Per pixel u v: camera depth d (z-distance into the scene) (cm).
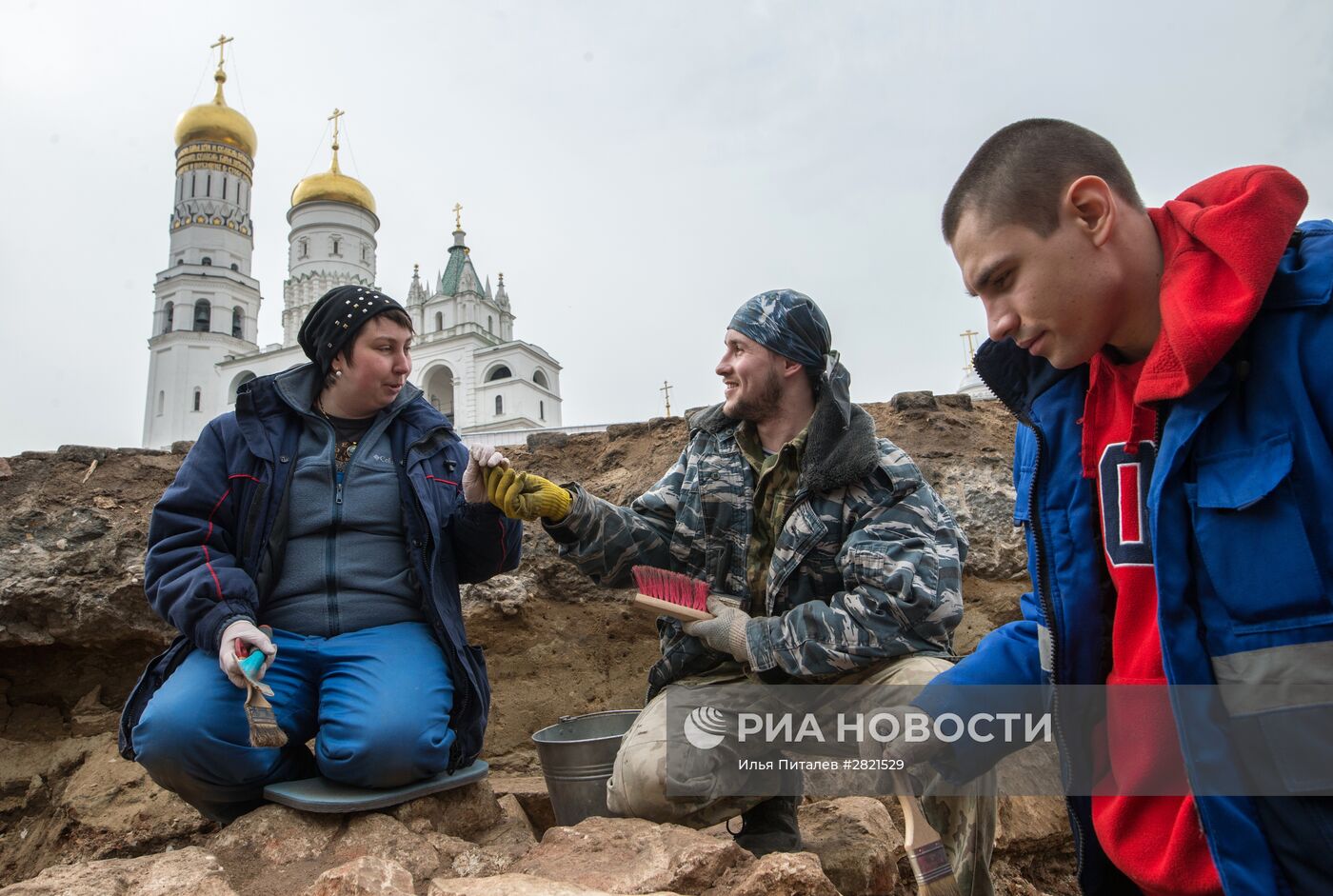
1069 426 167
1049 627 162
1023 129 145
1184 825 141
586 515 234
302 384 259
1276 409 125
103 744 380
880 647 202
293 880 198
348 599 245
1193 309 128
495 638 402
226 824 244
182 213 4941
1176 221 140
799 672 204
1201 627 132
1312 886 120
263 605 242
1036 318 143
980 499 388
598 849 192
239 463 243
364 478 253
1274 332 127
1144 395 138
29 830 366
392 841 210
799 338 229
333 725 228
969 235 145
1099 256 139
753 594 234
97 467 430
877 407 434
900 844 243
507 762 376
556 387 5041
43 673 398
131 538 399
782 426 237
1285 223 127
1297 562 121
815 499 223
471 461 239
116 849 332
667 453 432
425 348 4809
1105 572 162
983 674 179
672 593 223
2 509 404
